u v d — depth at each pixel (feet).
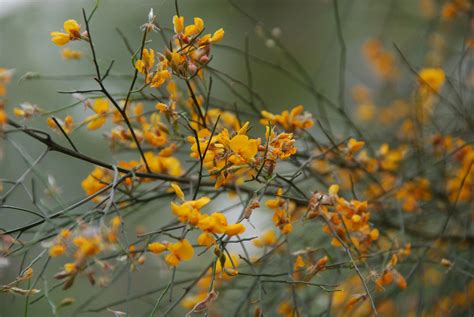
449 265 1.71
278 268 1.84
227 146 1.50
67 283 1.43
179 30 1.52
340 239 1.58
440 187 1.94
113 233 1.43
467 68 2.11
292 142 1.50
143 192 1.69
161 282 2.24
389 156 1.87
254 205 1.50
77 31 1.52
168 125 1.79
